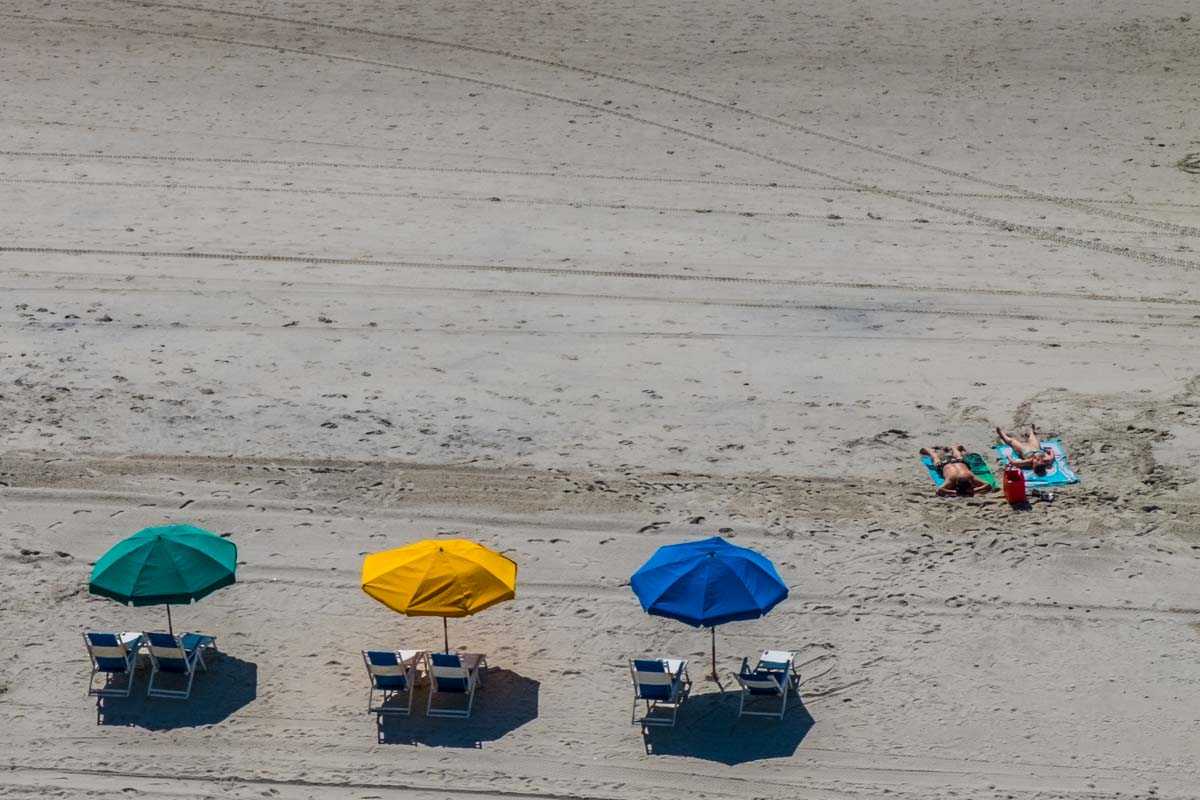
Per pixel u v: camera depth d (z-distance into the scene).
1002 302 103.12
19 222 108.94
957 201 118.81
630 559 74.44
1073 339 98.00
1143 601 71.62
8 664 66.38
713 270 106.31
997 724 63.62
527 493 79.88
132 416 85.88
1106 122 132.25
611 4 152.00
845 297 103.19
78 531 75.62
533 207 114.88
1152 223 115.94
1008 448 84.62
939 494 80.44
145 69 136.62
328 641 68.44
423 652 65.69
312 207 113.50
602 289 103.19
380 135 126.19
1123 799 59.50
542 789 59.94
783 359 94.62
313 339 95.06
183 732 62.75
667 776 60.78
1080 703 64.88
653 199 117.25
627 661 67.50
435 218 112.50
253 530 76.06
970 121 132.00
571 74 138.38
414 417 86.88
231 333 95.44
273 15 148.62
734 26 147.75
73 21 145.62
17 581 71.81
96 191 114.50
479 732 63.06
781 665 65.38
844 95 135.75
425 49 142.38
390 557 64.19
